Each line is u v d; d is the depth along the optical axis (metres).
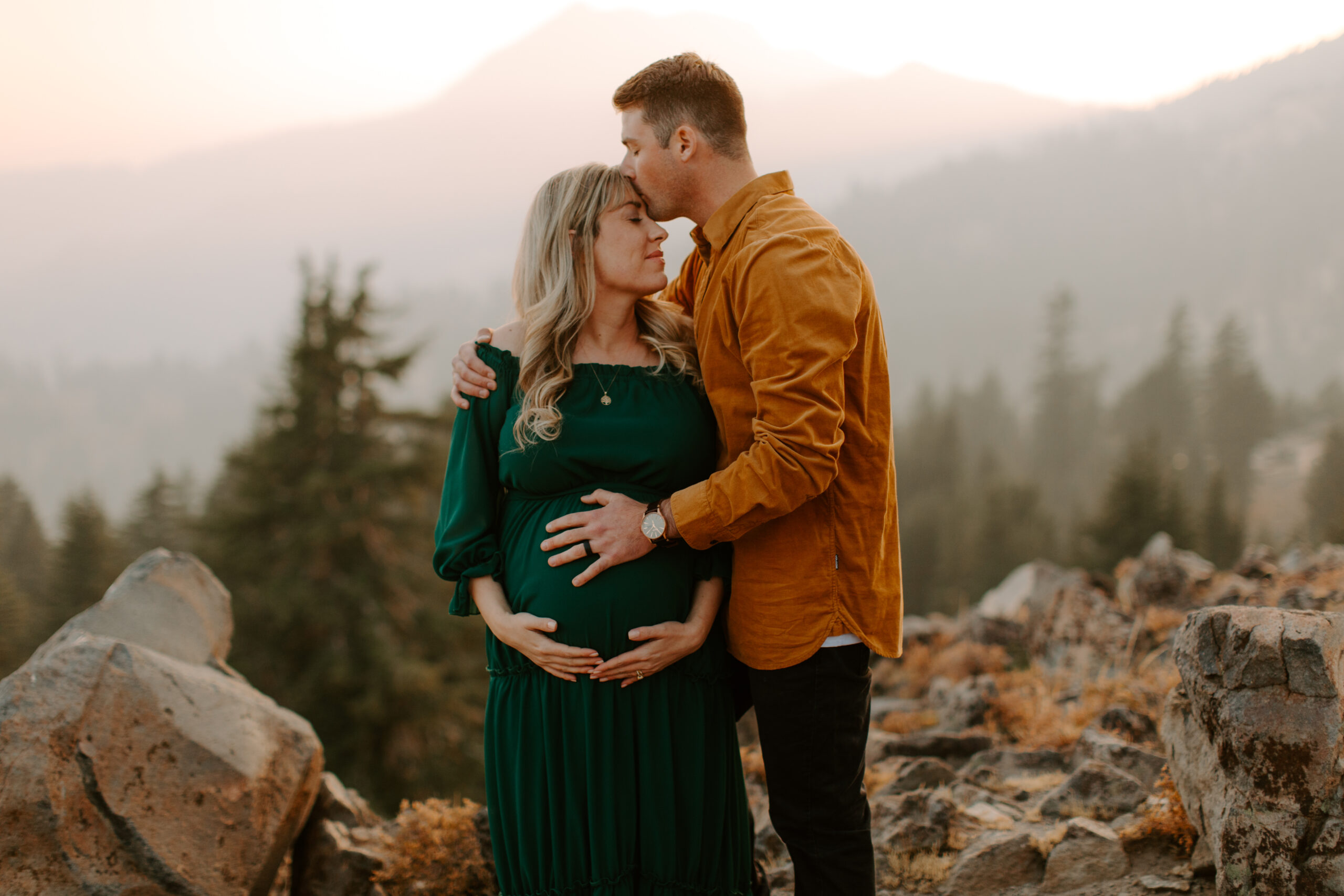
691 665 2.14
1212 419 112.31
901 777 3.38
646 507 2.03
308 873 2.93
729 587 2.18
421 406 20.45
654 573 2.06
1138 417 119.75
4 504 58.66
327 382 19.05
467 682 16.91
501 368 2.18
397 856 2.89
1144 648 4.85
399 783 15.16
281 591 16.25
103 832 2.39
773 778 2.10
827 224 2.03
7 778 2.29
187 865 2.47
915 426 103.81
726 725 2.20
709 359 2.09
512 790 2.11
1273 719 2.02
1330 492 73.25
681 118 2.09
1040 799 3.15
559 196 2.16
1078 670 4.86
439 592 18.23
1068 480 118.00
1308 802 1.96
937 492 78.94
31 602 40.88
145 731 2.53
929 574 66.25
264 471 17.77
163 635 3.04
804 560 2.03
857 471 2.05
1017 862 2.67
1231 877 2.05
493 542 2.18
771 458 1.85
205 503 28.39
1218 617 2.16
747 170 2.16
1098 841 2.61
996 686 4.55
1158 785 2.82
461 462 2.18
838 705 2.04
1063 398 133.75
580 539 2.04
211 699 2.72
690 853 2.07
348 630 16.50
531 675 2.11
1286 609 2.16
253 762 2.67
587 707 2.03
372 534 17.81
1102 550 37.44
